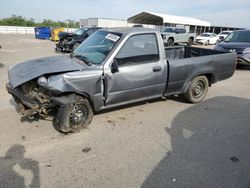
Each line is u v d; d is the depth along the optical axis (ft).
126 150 11.28
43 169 9.63
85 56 14.19
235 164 10.45
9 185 8.67
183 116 15.75
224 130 13.88
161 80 15.33
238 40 34.96
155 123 14.48
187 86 17.06
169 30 76.48
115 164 10.16
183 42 78.33
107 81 12.85
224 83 25.79
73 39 44.83
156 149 11.49
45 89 11.78
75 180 9.07
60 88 11.15
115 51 13.17
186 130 13.71
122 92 13.71
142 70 14.17
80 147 11.37
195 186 8.98
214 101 19.17
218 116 15.98
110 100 13.42
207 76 18.39
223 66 18.52
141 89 14.55
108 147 11.49
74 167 9.85
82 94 12.26
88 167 9.89
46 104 11.82
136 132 13.19
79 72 11.82
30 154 10.63
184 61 16.20
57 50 47.47
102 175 9.42
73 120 12.37
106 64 12.82
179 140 12.46
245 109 17.53
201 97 18.42
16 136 12.16
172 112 16.39
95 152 11.01
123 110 16.24
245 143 12.39
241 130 13.94
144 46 14.34
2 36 95.14
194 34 81.46
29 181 8.91
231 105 18.31
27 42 70.95
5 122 13.65
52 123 13.70
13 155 10.51
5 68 29.19
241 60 32.07
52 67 12.09
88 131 12.98
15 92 12.25
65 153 10.82
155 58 14.85
